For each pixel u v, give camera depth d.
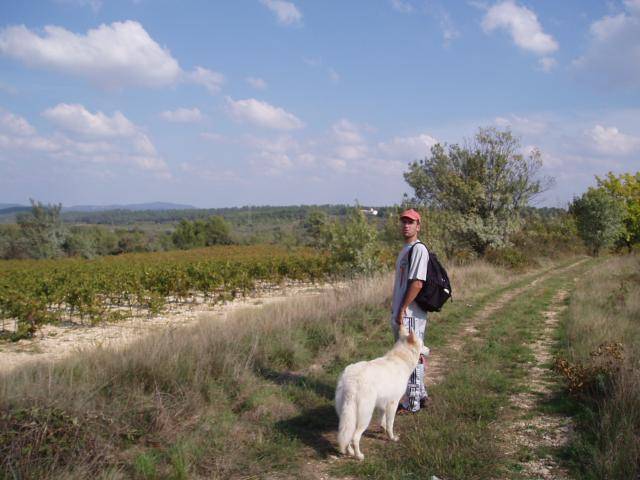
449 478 3.73
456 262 20.56
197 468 3.88
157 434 4.32
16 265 32.38
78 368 5.54
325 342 7.80
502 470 3.84
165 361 5.67
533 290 15.56
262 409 5.02
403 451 4.20
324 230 18.33
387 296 11.49
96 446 3.82
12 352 9.38
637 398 4.50
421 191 24.28
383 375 4.38
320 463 4.07
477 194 22.14
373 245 17.09
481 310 11.77
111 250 67.31
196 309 15.12
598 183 41.44
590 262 29.28
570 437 4.38
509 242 23.80
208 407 5.01
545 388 5.89
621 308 10.45
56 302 13.18
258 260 25.17
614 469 3.56
